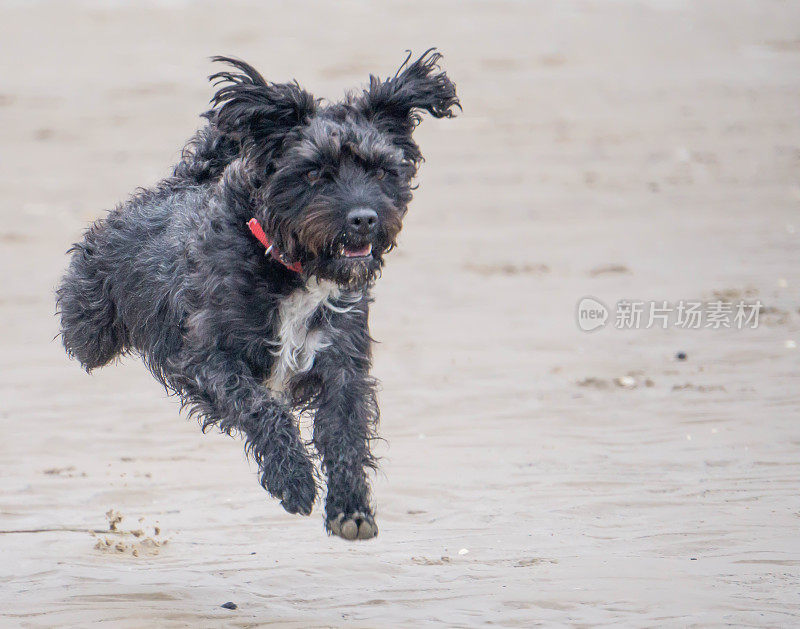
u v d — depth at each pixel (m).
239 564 9.23
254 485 11.50
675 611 7.89
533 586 8.50
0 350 17.91
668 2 60.06
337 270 8.65
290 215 8.62
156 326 9.54
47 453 12.70
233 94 8.64
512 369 15.95
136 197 10.60
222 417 8.70
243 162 8.95
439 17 56.59
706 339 17.09
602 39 51.84
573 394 14.53
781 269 21.94
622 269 22.50
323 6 59.31
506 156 34.94
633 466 11.62
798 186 30.05
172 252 9.38
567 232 26.41
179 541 9.85
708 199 29.09
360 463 8.70
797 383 14.57
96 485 11.50
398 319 19.41
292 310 8.85
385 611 8.10
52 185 32.12
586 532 9.78
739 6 58.84
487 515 10.34
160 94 42.97
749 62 47.09
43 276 23.44
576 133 37.31
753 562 8.87
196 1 60.38
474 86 43.91
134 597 8.44
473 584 8.61
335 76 44.78
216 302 8.72
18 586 8.68
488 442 12.66
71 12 58.31
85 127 38.75
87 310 10.48
